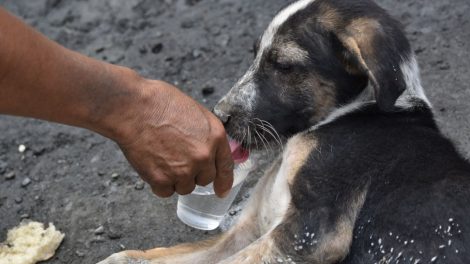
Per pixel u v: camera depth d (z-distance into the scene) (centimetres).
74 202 170
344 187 145
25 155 178
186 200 152
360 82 148
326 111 149
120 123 134
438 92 178
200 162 136
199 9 201
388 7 194
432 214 142
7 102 129
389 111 148
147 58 193
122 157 176
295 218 145
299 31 148
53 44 130
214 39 194
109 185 171
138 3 204
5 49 126
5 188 173
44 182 174
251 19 196
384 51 144
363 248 144
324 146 147
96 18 203
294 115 150
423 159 145
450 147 149
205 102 183
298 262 143
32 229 164
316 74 148
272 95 149
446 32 188
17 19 127
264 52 150
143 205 168
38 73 128
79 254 163
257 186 156
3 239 166
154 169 137
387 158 145
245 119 149
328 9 148
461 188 143
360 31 145
